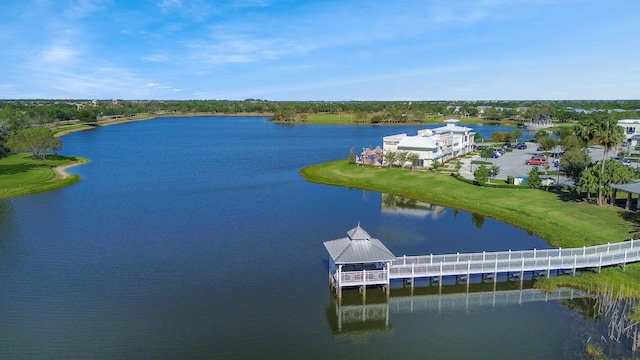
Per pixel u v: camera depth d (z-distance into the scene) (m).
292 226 64.69
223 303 41.44
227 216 70.00
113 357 33.22
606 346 34.69
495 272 45.25
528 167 108.75
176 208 74.81
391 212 72.62
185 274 47.69
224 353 33.88
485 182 85.81
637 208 65.94
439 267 45.28
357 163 115.75
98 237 59.53
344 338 36.12
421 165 111.88
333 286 44.25
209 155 143.12
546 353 34.03
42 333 36.31
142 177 103.69
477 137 168.75
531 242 56.75
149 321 38.28
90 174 107.38
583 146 109.12
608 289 42.91
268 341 35.53
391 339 36.22
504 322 38.88
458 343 35.59
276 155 143.12
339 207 76.00
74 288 44.31
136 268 49.25
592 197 74.69
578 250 47.94
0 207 75.06
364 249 42.75
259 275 47.53
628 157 117.38
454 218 68.62
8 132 129.38
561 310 40.78
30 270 48.66
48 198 81.56
